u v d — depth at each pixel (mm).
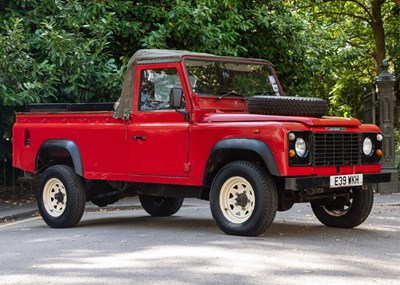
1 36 15469
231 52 17859
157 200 13883
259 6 19719
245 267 8078
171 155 11148
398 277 7551
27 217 15281
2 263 8797
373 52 37375
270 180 10250
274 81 12320
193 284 7266
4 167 18469
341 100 36438
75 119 12516
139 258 8773
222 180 10539
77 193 12383
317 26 20703
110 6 17562
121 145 11781
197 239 10273
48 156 13109
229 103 11477
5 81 15938
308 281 7348
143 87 11664
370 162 11203
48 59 16844
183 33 17750
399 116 24953
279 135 9930
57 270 8164
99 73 16984
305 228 11570
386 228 11617
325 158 10406
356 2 34625
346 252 9078
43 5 17109
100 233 11398
